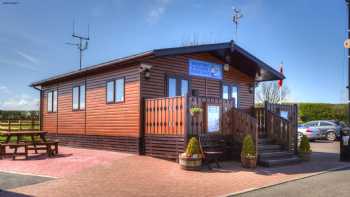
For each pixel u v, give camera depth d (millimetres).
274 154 13133
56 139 19453
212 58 17047
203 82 16500
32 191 8180
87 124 16953
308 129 25250
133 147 14008
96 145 16234
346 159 14156
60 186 8680
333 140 25203
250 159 11688
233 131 13406
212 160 12625
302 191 8406
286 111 16062
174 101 12516
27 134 13969
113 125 15211
